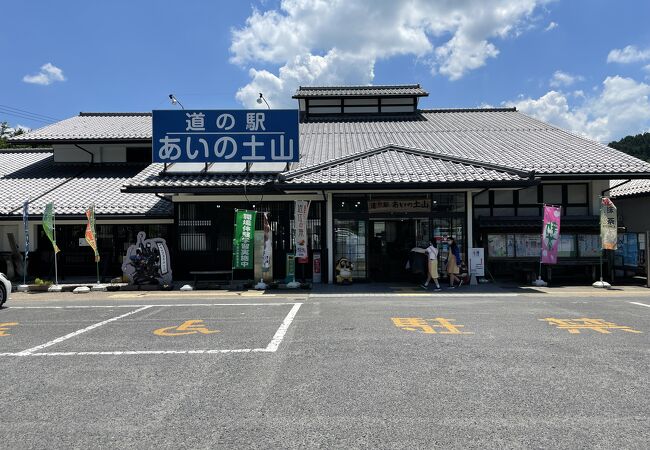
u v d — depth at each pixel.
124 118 21.20
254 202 14.80
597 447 3.33
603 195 15.00
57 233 16.16
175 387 4.63
